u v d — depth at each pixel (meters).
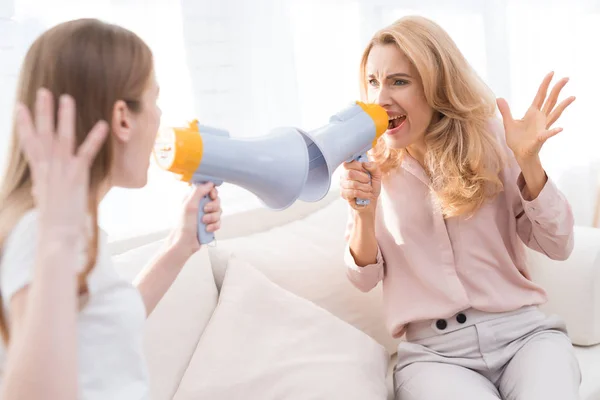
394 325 1.44
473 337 1.38
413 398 1.32
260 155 0.96
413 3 2.21
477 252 1.39
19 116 0.62
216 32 1.72
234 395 1.19
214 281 1.41
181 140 0.88
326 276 1.55
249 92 1.80
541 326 1.40
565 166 2.57
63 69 0.74
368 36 2.10
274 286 1.40
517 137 1.29
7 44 1.36
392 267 1.47
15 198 0.74
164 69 1.63
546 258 1.72
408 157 1.44
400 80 1.34
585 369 1.56
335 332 1.37
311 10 1.98
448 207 1.36
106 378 0.77
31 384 0.60
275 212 1.73
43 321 0.61
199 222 0.95
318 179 1.12
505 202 1.42
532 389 1.25
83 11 1.49
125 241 1.46
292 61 1.89
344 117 1.16
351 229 1.50
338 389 1.24
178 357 1.22
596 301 1.68
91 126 0.75
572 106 2.58
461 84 1.35
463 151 1.37
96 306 0.77
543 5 2.56
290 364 1.26
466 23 2.35
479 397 1.24
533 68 2.59
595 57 2.54
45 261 0.62
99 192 0.80
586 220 2.53
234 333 1.27
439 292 1.40
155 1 1.60
